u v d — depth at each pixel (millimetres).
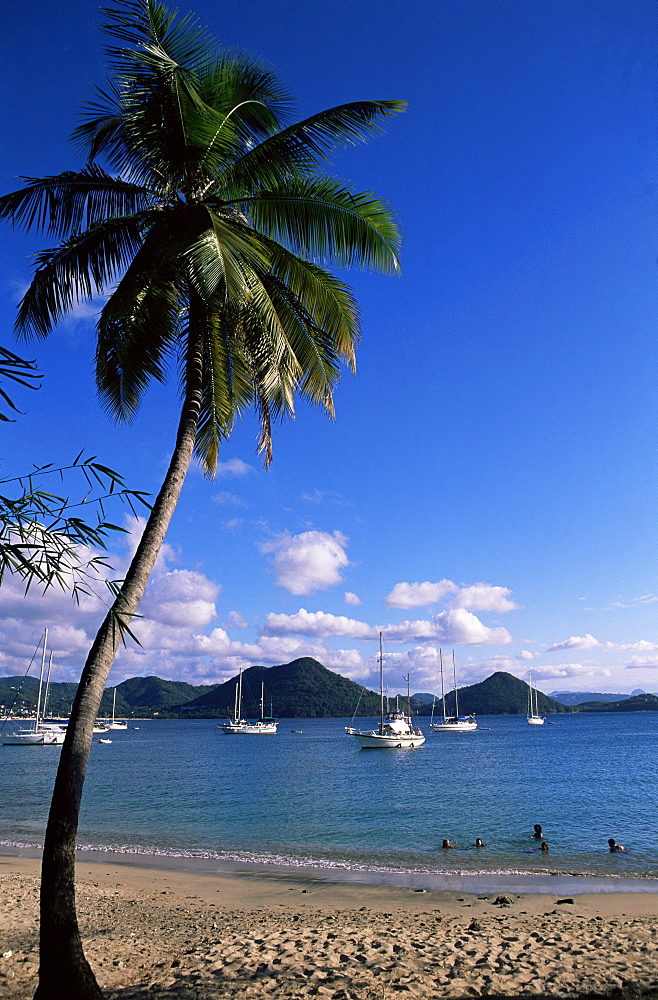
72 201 10672
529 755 70188
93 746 102938
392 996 8227
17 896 14297
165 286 10906
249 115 11391
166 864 19391
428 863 19297
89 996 6680
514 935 11156
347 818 28875
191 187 10742
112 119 11102
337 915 13180
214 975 9125
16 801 37062
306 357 11859
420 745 84625
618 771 50031
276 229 11406
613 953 10047
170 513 9016
